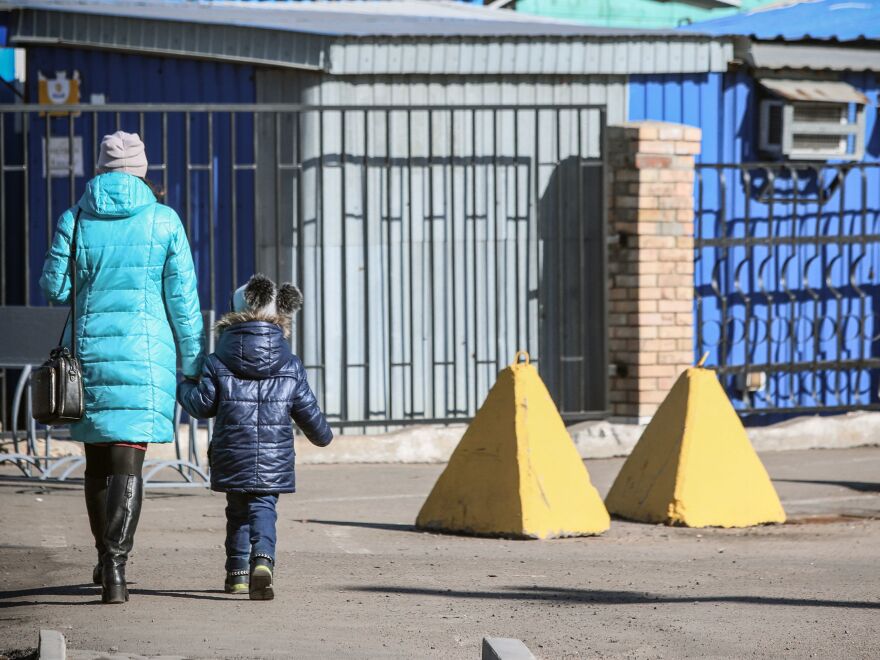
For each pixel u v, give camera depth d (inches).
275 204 1763.0
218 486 968.9
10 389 1841.8
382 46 1744.6
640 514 1373.0
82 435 956.6
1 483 1519.4
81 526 1291.8
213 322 1551.4
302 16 1951.3
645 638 872.3
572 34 1809.8
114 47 1791.3
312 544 1237.1
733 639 871.7
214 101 1800.0
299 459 1752.0
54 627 871.1
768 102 1925.4
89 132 1846.7
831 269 1967.3
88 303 968.3
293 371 988.6
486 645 761.0
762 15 2204.7
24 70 1894.7
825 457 1840.6
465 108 1720.0
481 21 2043.6
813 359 1955.0
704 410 1373.0
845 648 850.8
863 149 1978.3
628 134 1801.2
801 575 1105.4
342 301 1765.5
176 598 976.9
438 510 1310.3
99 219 975.6
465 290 1808.6
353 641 846.5
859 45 2004.2
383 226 1782.7
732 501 1353.3
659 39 1849.2
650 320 1806.1
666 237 1807.3
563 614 945.5
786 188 1957.4
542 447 1298.0
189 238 1807.3
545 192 1822.1
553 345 1833.2
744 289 1929.1
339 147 1763.0
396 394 1795.0
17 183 1872.5
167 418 973.2
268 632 865.5
